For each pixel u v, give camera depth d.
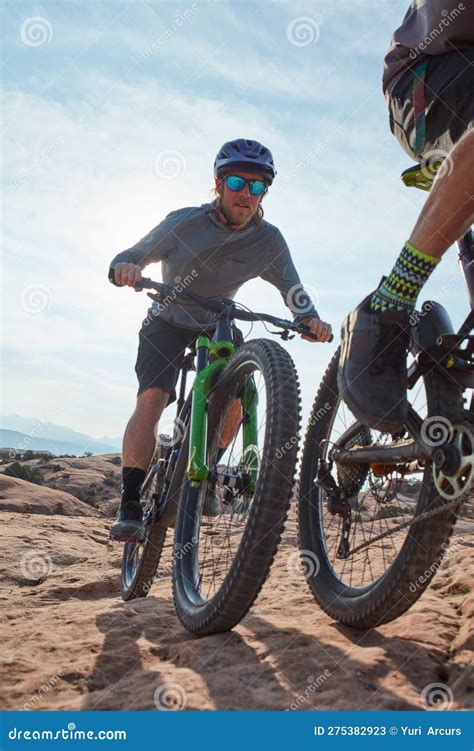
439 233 1.83
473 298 1.93
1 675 2.15
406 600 2.06
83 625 2.75
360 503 2.39
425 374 1.98
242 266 3.61
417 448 1.93
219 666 2.10
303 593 2.98
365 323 2.01
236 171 3.29
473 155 1.69
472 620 2.22
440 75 2.00
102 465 47.69
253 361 2.68
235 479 2.72
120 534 3.37
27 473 39.62
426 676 1.89
